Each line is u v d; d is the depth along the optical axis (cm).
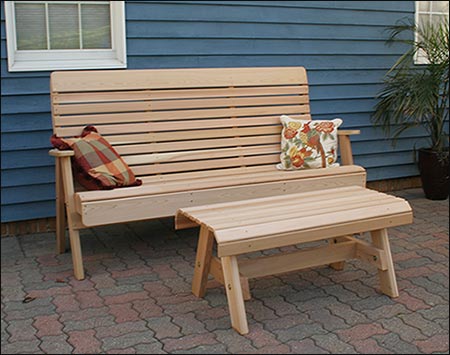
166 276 360
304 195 346
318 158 430
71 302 322
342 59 542
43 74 437
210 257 317
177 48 475
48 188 449
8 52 425
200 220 293
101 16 458
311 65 529
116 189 357
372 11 551
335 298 324
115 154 385
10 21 427
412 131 583
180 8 472
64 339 279
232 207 320
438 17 594
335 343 272
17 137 436
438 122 537
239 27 496
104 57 461
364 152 562
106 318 301
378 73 561
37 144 441
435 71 510
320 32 529
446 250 407
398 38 567
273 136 451
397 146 578
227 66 495
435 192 547
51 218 458
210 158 430
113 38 462
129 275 362
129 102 414
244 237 276
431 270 368
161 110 423
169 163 418
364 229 308
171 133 422
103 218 342
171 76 429
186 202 363
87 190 382
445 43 511
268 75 458
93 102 405
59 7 446
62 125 395
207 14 482
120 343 274
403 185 598
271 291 335
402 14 567
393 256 395
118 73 414
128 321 297
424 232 451
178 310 310
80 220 355
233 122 440
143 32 462
